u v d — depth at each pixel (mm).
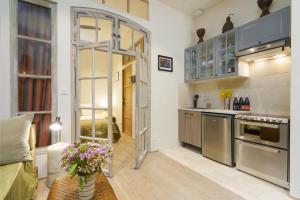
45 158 2291
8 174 1376
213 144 2889
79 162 1094
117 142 4117
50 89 2352
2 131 1606
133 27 3082
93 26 2670
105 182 1370
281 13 2160
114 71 5574
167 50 3602
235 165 2650
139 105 2695
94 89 2449
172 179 2266
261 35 2365
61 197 1162
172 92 3689
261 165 2225
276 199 1818
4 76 2012
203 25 3830
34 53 2242
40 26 2277
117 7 2906
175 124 3744
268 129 2129
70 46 2438
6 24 2021
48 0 2281
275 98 2574
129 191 1981
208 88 3699
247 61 2885
